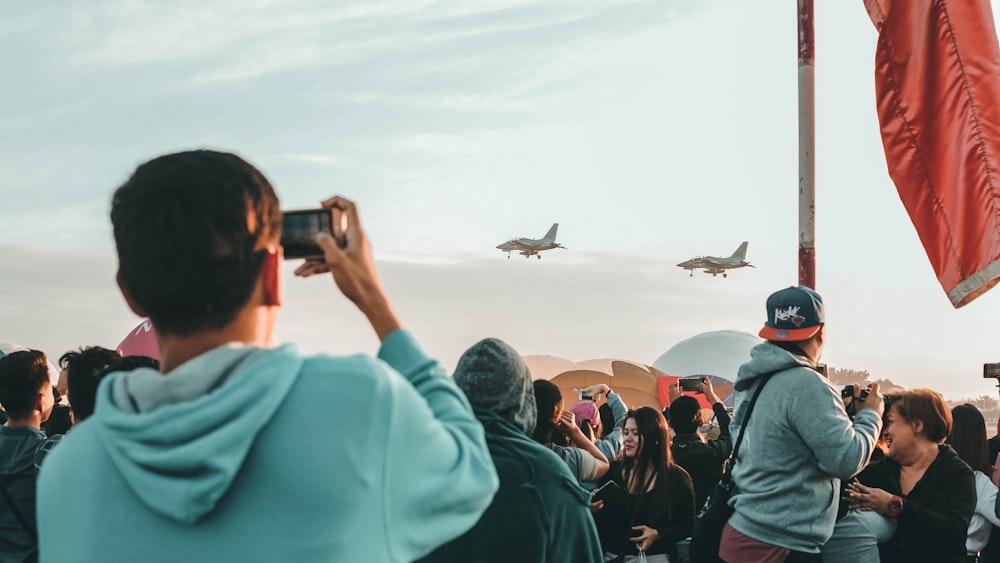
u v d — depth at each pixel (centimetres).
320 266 147
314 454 120
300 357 128
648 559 592
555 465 289
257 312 134
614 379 3316
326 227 142
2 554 412
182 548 119
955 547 470
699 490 688
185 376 123
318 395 124
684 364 4600
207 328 129
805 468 408
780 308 429
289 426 122
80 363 396
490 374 305
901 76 688
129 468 121
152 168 129
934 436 493
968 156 659
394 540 127
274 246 134
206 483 117
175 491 117
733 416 441
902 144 685
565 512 284
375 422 124
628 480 605
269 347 129
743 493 421
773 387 414
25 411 431
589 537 292
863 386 442
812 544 412
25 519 412
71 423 529
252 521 119
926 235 678
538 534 274
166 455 117
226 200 126
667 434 610
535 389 438
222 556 118
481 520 273
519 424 308
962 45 666
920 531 460
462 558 270
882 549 489
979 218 654
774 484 409
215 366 123
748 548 414
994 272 644
